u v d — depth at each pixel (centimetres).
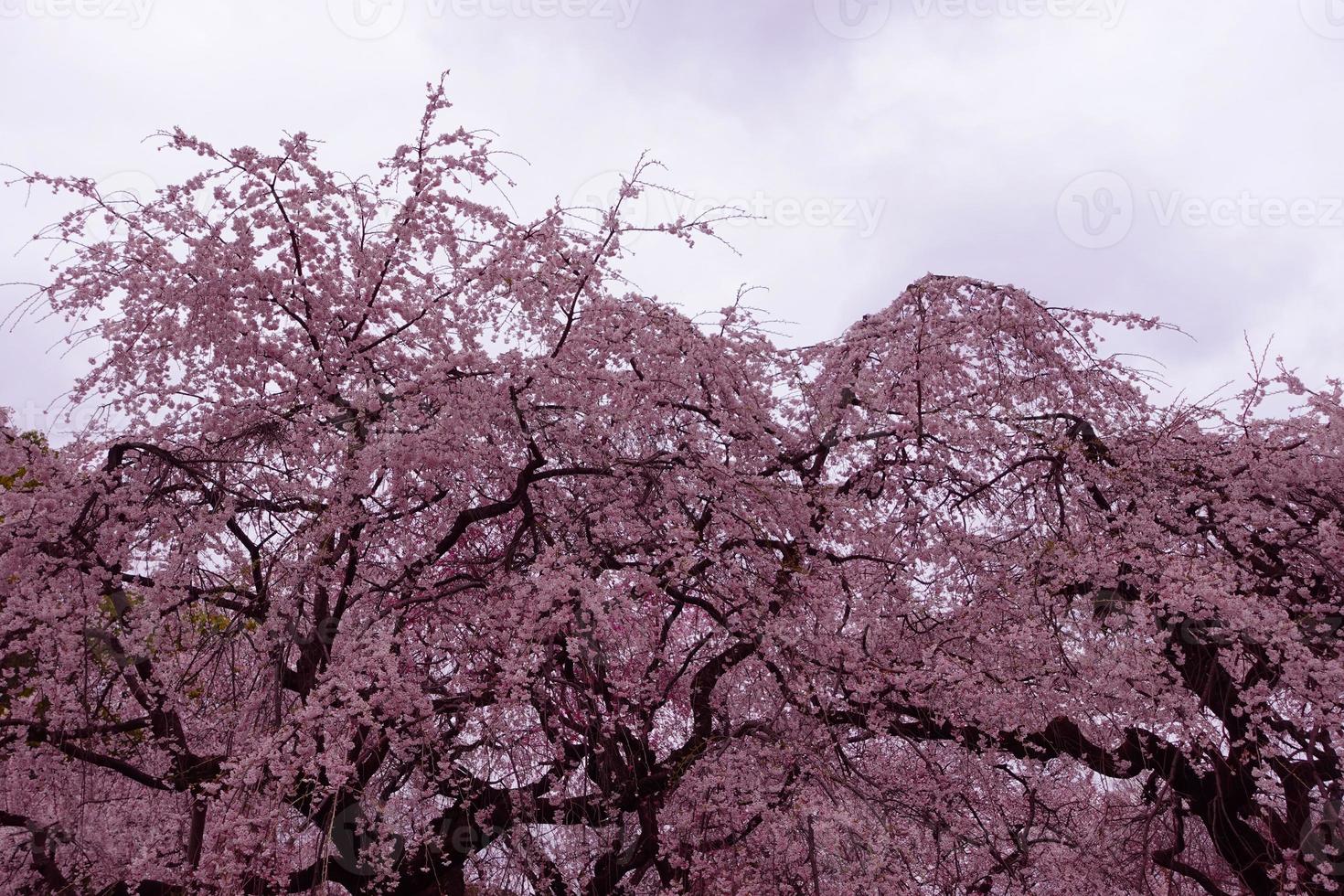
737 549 669
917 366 739
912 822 639
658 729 759
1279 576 683
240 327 586
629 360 694
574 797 616
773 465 702
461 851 614
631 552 650
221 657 584
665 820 652
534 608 543
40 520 538
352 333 625
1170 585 582
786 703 619
